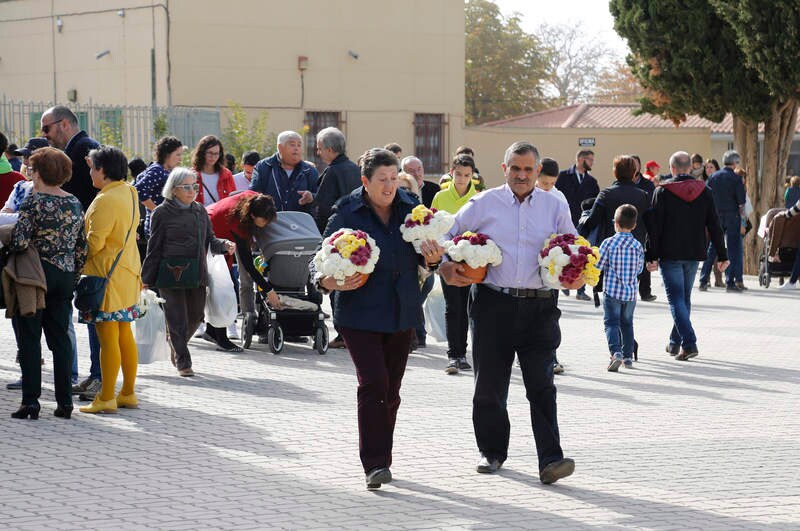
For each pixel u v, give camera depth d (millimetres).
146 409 9766
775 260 22000
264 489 7152
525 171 7422
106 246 9414
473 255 7188
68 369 9336
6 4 35562
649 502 6941
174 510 6633
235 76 32938
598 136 40531
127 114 28953
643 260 12328
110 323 9492
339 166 13258
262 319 13531
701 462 8031
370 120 34781
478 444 7684
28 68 35188
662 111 26297
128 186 9609
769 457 8211
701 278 21844
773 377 11945
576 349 13906
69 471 7566
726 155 21438
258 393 10570
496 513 6668
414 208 7301
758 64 23328
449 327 11836
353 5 34344
